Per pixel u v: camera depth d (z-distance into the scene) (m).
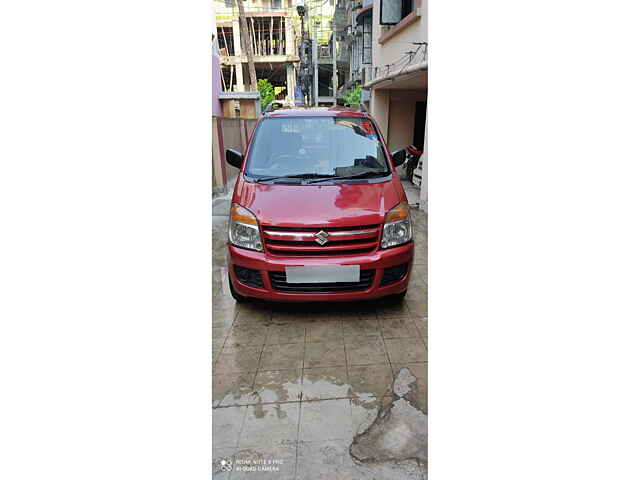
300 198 2.46
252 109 6.72
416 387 2.04
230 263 2.53
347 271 2.34
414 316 2.60
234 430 1.83
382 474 1.66
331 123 3.03
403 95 6.71
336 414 1.91
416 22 5.02
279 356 2.26
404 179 6.32
